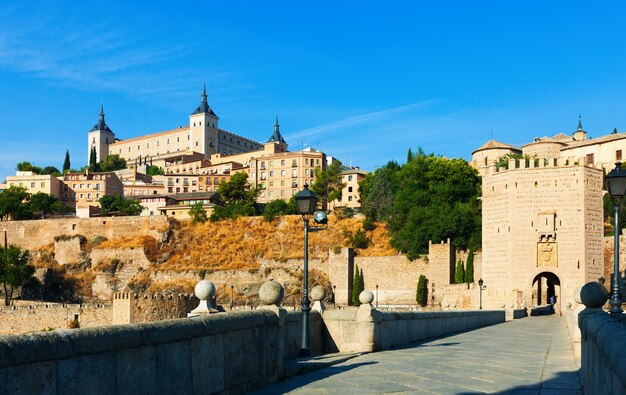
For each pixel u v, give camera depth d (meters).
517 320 61.00
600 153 123.75
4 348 7.73
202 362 12.15
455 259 101.25
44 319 85.19
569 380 15.82
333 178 165.62
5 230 145.62
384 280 107.81
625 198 97.00
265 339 15.11
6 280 116.62
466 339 31.31
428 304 100.19
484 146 144.50
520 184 84.50
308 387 14.67
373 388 14.53
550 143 130.50
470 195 113.69
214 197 171.12
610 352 8.26
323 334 23.55
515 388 14.57
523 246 83.62
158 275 127.56
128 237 140.00
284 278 119.00
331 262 114.19
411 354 22.38
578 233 80.81
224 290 121.50
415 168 118.12
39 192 175.38
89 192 199.62
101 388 9.34
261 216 136.75
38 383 8.20
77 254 137.50
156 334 10.73
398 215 116.75
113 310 82.25
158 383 10.71
